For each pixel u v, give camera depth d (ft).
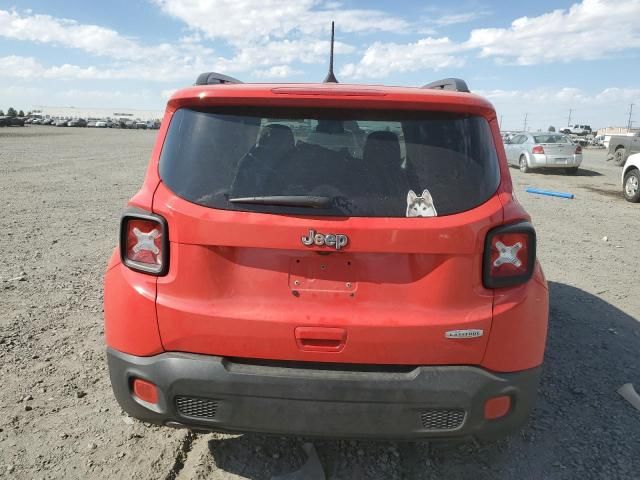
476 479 9.32
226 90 8.03
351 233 7.49
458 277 7.63
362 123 8.01
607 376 13.20
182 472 9.32
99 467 9.34
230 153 7.97
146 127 349.82
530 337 7.96
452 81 10.08
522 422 8.24
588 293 19.62
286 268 7.73
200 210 7.71
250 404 7.69
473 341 7.66
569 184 60.18
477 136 8.07
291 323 7.61
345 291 7.72
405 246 7.52
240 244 7.61
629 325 16.53
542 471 9.57
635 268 23.38
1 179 48.80
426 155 7.88
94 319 15.88
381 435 7.71
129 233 8.07
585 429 10.89
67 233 27.55
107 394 11.76
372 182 7.75
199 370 7.71
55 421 10.66
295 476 9.20
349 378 7.55
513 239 7.82
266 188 7.76
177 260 7.82
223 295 7.81
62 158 74.95
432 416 7.72
